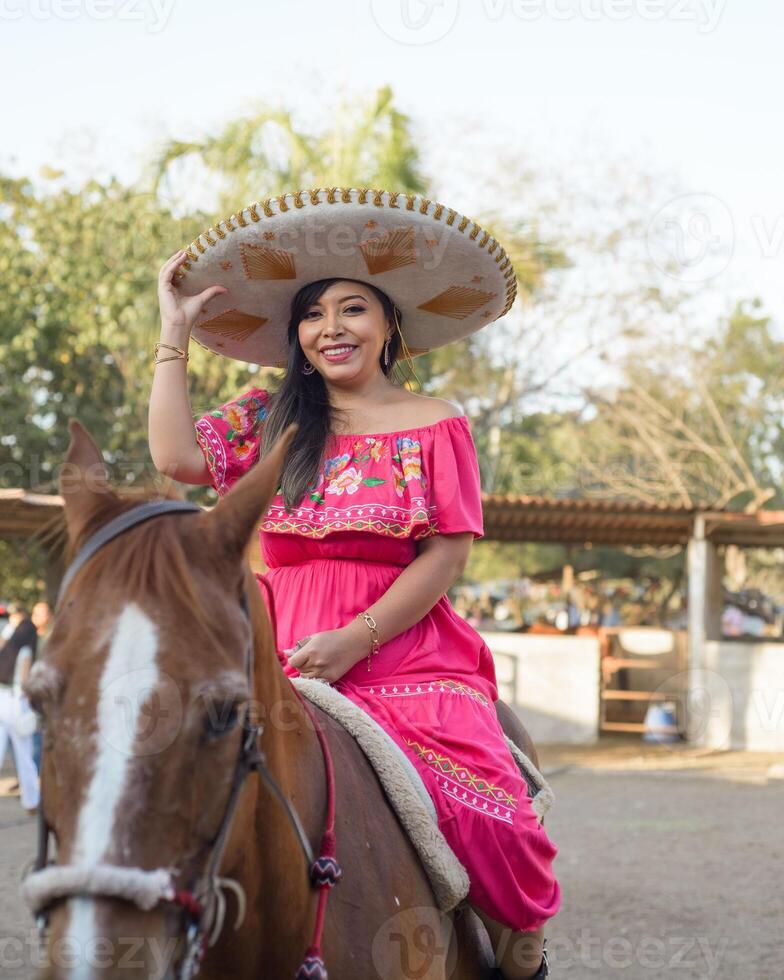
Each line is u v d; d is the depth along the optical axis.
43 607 9.56
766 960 5.49
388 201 2.53
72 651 1.61
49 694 1.58
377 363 2.78
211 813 1.62
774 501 24.84
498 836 2.33
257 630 1.89
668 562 22.78
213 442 2.68
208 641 1.64
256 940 1.93
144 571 1.69
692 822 9.41
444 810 2.33
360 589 2.50
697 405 23.61
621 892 6.88
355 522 2.47
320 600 2.50
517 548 26.56
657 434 22.39
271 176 15.12
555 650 15.25
